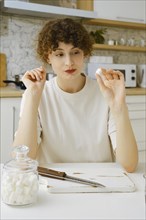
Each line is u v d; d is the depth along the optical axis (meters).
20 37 2.71
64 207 0.68
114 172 0.91
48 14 2.57
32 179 0.68
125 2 2.88
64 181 0.80
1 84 2.62
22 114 1.05
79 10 2.52
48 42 1.02
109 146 1.17
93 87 1.19
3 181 0.69
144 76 3.01
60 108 1.16
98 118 1.16
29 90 1.06
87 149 1.15
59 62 1.04
